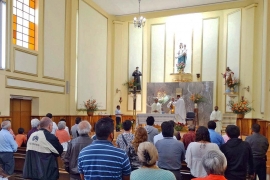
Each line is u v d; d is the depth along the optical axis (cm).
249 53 1384
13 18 999
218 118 1402
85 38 1441
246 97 1395
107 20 1681
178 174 370
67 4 1305
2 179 302
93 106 1385
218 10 1536
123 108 1747
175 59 1717
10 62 945
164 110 1638
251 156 355
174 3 1558
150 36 1767
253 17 1362
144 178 224
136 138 359
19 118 1040
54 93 1204
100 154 250
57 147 393
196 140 373
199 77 1656
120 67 1742
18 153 634
